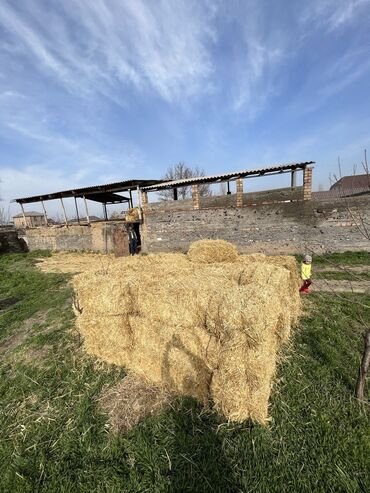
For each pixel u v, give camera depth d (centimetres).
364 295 560
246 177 1158
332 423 245
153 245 1309
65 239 1667
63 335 453
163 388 306
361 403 264
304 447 224
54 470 224
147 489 202
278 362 336
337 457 214
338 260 886
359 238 945
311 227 1007
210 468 214
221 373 256
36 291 758
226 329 256
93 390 314
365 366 260
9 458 241
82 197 1659
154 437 245
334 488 193
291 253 1046
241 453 224
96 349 372
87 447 242
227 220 1147
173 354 300
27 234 1836
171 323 306
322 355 348
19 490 211
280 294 335
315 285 651
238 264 471
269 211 1069
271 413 260
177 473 213
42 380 344
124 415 273
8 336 488
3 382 350
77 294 380
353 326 426
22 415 289
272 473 206
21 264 1294
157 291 313
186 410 273
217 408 263
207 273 405
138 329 328
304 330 419
